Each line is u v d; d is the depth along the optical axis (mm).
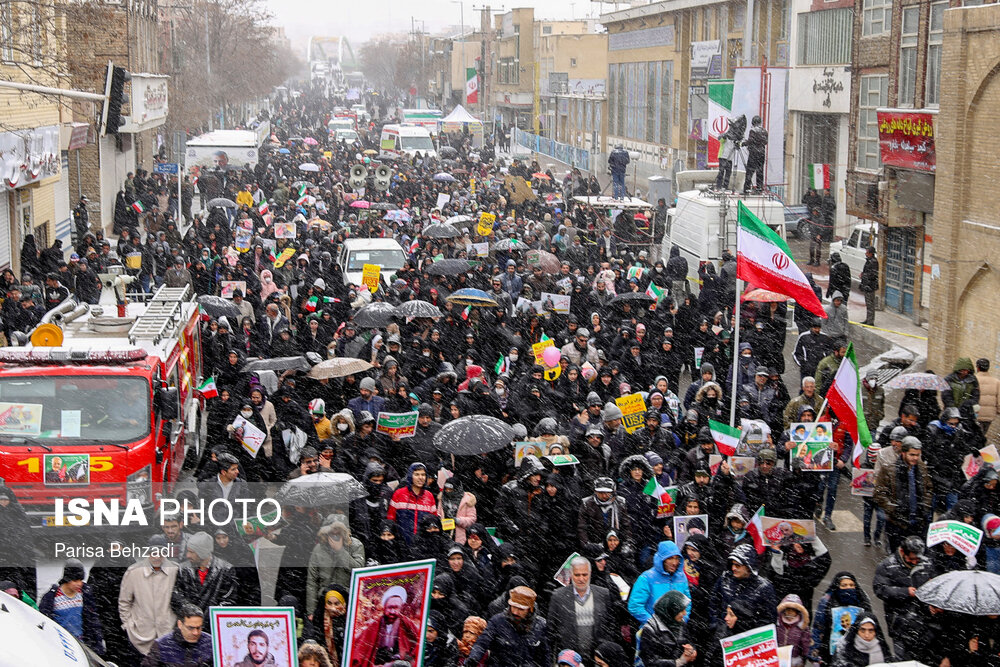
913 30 29016
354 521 10602
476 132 89375
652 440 13422
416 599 8438
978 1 26109
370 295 24766
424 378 17484
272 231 32656
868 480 13164
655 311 20297
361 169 45875
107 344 14469
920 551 9992
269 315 19797
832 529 14648
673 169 60438
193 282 24531
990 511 12031
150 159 57844
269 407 14023
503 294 22438
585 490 12328
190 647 8516
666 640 9000
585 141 79688
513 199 40688
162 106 49562
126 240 31609
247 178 49906
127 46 40500
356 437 12961
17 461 12141
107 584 10586
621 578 10180
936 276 22438
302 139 76250
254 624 7926
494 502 12344
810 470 11961
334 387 16172
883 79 32250
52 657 6633
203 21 74688
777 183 37188
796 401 15195
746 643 8180
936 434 13906
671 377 17844
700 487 11820
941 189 22203
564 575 9523
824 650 9367
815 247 36250
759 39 48344
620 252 30625
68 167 39375
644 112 66562
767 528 10391
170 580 9391
